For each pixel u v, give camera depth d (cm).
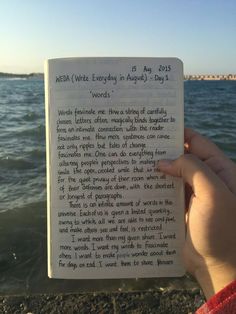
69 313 27
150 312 28
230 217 14
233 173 17
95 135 17
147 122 17
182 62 18
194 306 28
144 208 18
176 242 18
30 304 28
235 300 12
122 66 17
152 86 17
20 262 53
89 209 18
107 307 28
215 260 15
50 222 18
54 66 17
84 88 17
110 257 18
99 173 18
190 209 16
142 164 18
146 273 18
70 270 18
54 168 18
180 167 16
